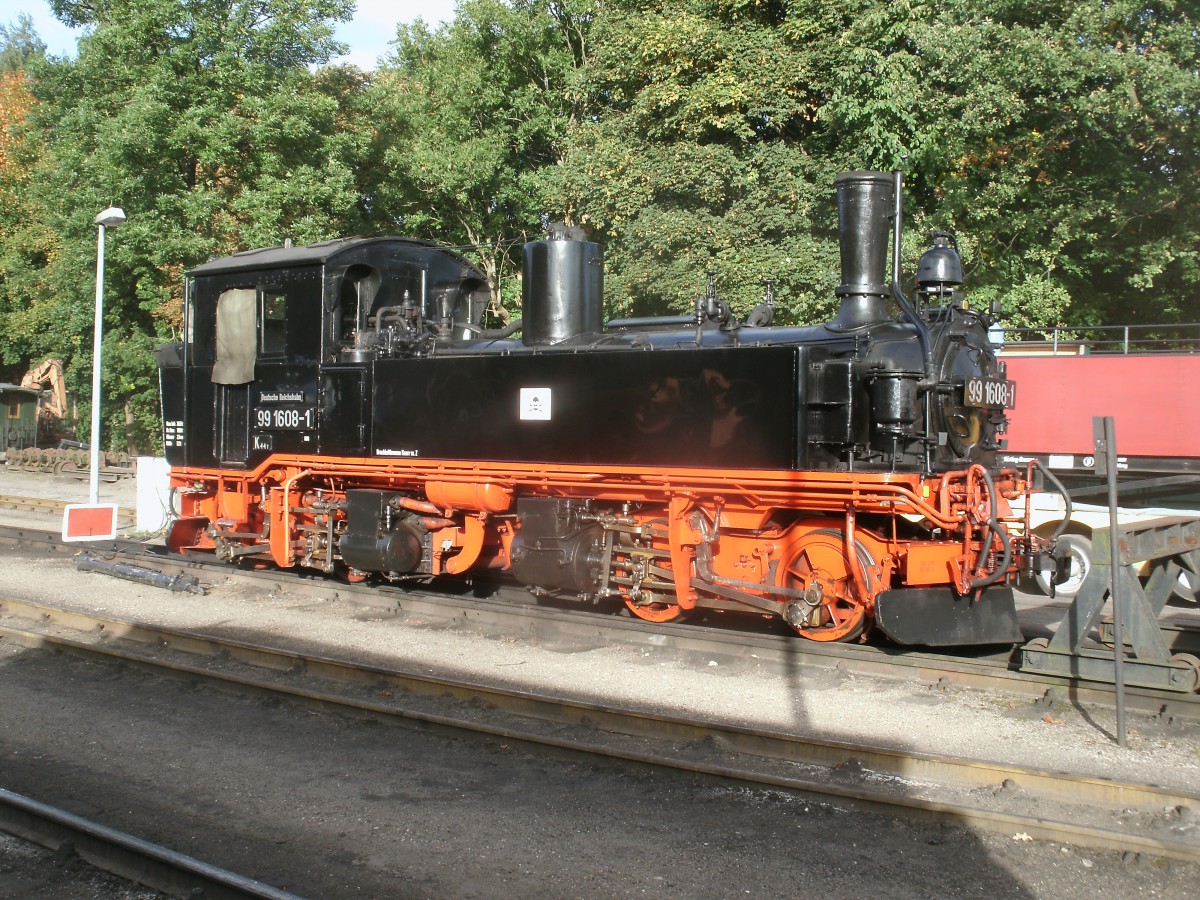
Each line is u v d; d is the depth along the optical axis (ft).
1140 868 15.31
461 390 32.12
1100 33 55.26
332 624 31.19
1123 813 17.04
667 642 27.81
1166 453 40.91
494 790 18.70
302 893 14.96
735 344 28.48
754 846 16.38
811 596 26.43
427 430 32.83
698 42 63.16
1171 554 24.22
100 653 26.89
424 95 93.97
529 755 20.20
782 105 61.82
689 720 20.57
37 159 110.83
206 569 38.40
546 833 16.93
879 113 59.21
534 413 30.50
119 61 74.23
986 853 15.92
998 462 29.35
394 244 36.65
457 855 16.21
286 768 19.89
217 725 22.34
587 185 65.16
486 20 89.45
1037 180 61.77
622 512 30.07
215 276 38.45
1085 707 22.29
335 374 34.65
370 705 22.27
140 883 15.20
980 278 61.82
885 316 28.53
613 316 65.21
